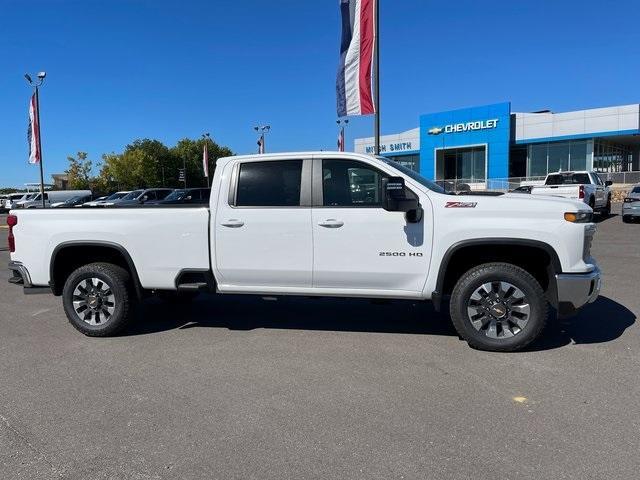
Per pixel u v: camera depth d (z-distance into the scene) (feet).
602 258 35.83
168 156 296.92
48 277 19.92
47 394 14.12
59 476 10.15
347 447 11.03
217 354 17.22
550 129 131.34
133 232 18.94
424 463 10.36
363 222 17.13
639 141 138.41
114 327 19.22
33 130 98.48
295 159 17.92
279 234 17.78
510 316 16.52
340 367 15.76
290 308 23.38
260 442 11.32
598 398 13.16
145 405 13.32
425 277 16.96
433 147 152.87
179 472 10.23
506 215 16.25
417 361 16.12
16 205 143.54
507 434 11.43
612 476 9.78
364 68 40.65
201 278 18.89
